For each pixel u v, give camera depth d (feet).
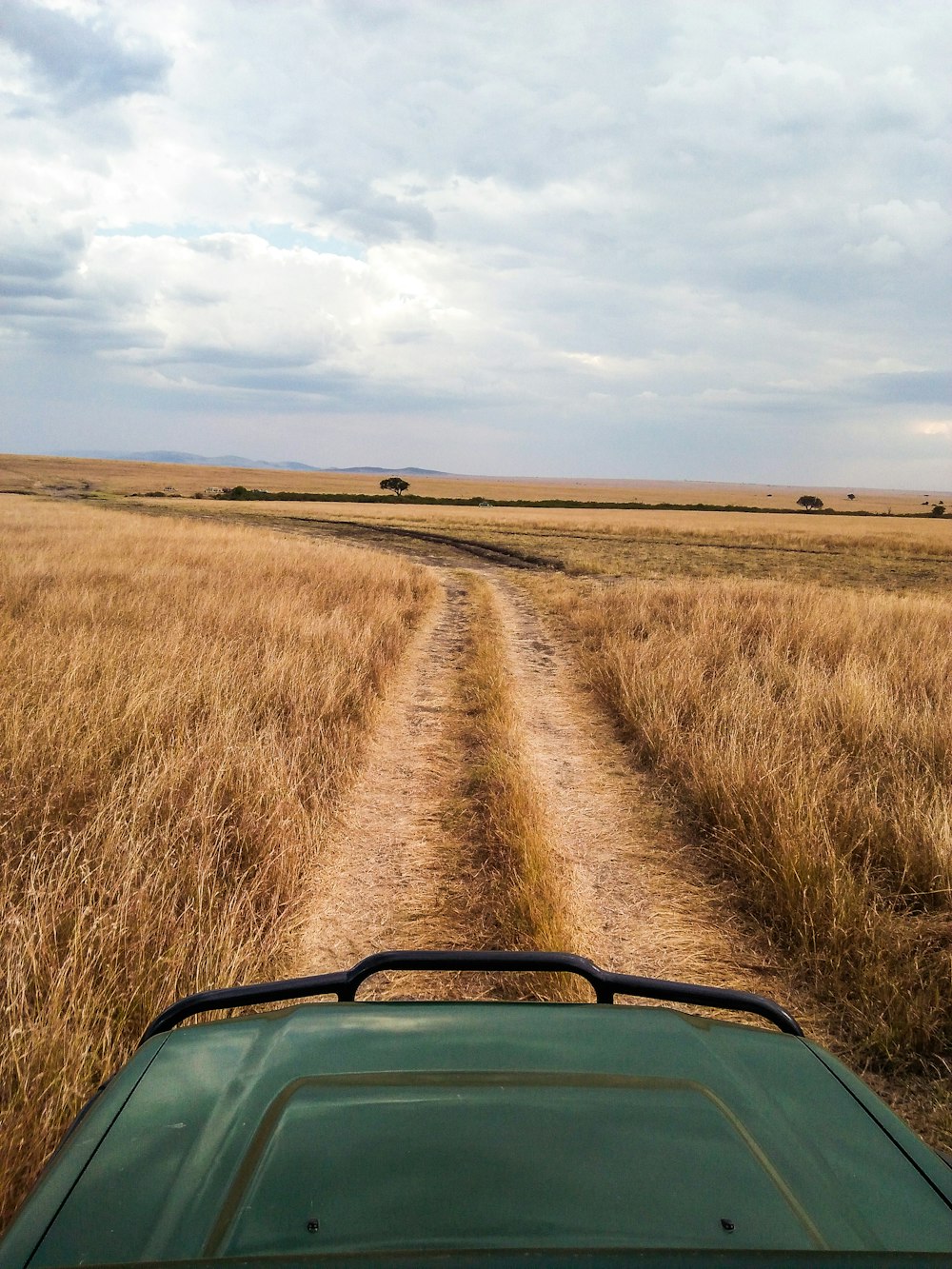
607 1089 4.38
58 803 17.15
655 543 142.61
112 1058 10.16
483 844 17.94
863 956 12.96
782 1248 3.28
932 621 43.34
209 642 32.81
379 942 14.17
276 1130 3.93
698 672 30.66
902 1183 4.01
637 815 20.68
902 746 23.04
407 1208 3.36
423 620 52.16
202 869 14.46
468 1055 4.74
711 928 15.02
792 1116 4.42
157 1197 3.57
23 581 47.96
